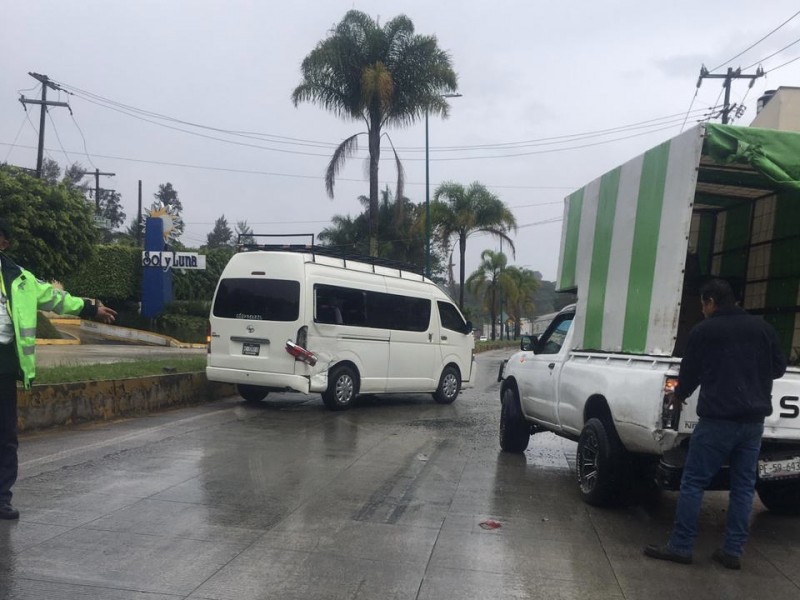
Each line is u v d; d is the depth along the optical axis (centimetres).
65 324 3500
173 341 3322
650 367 554
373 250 2677
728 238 820
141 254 3884
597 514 606
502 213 3762
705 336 479
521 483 710
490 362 2945
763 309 750
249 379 1110
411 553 488
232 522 537
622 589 439
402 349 1262
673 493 700
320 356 1109
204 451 786
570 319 797
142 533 502
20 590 399
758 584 455
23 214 2420
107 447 783
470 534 536
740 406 465
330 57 2595
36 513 536
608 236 663
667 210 557
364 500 616
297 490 638
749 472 482
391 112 2702
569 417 698
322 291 1120
